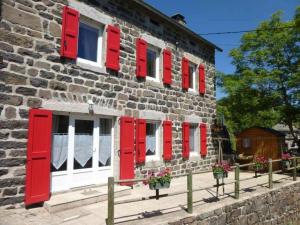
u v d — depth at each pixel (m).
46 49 6.24
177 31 10.37
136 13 8.67
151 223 5.07
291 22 13.34
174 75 10.05
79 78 6.88
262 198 7.64
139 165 8.34
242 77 14.41
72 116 6.88
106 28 7.63
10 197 5.48
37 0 6.14
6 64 5.57
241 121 16.86
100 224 5.02
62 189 6.56
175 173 9.74
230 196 7.23
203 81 11.49
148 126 9.18
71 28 6.68
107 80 7.57
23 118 5.75
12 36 5.68
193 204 6.44
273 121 14.35
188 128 10.43
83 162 7.07
